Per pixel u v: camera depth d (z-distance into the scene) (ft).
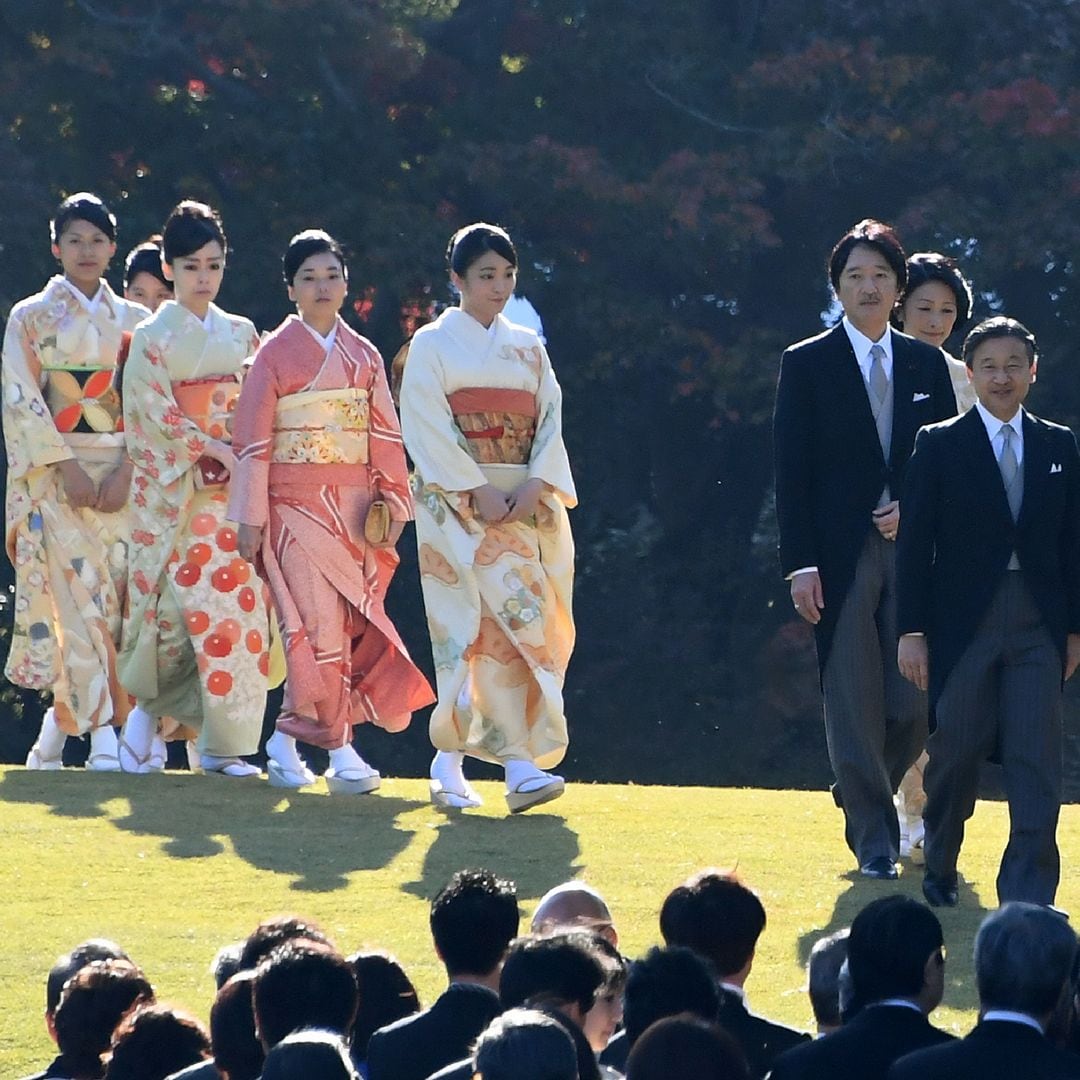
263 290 221.66
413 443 94.79
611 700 235.81
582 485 244.01
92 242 113.91
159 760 112.06
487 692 95.14
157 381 108.68
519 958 46.60
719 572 241.96
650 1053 41.19
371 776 101.35
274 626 112.27
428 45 241.76
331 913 74.49
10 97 222.69
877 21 234.38
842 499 78.69
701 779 232.12
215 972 53.16
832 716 78.79
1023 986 45.21
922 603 72.64
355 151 229.66
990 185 228.43
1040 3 229.66
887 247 79.82
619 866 81.92
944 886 74.74
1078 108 222.89
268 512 101.55
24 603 113.70
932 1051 44.47
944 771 72.79
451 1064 47.60
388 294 226.99
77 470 112.98
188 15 224.53
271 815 93.35
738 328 238.89
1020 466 72.33
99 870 81.66
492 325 96.32
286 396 101.09
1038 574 71.92
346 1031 46.42
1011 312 231.09
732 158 226.79
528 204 229.04
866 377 79.56
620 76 236.43
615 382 234.99
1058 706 71.77
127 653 110.63
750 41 241.14
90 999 49.67
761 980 65.36
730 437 239.50
